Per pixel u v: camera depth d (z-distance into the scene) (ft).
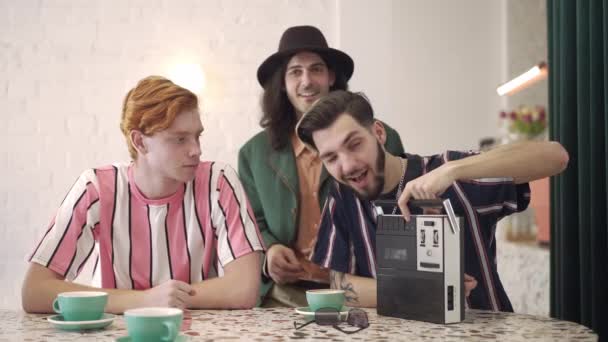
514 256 10.34
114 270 5.41
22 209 12.60
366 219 5.24
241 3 12.75
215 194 5.54
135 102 5.07
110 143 12.74
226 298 5.08
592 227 6.10
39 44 12.78
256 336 3.49
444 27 12.86
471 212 5.11
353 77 12.66
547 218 9.46
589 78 6.27
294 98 7.32
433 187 4.17
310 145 5.02
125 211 5.40
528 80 11.05
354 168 4.83
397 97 12.73
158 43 12.77
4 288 12.51
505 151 4.59
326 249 5.37
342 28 12.60
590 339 3.34
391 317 4.11
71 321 3.86
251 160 7.51
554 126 7.06
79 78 12.77
